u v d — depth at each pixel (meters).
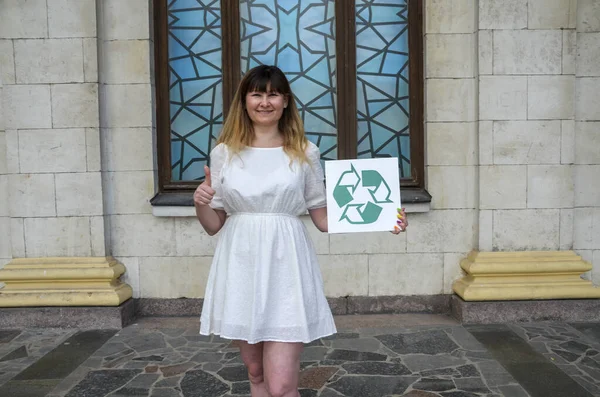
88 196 4.64
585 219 4.88
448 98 4.77
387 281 4.86
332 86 4.96
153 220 4.82
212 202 2.32
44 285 4.61
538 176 4.66
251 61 4.95
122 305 4.59
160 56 4.88
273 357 2.17
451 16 4.73
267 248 2.18
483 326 4.44
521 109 4.62
